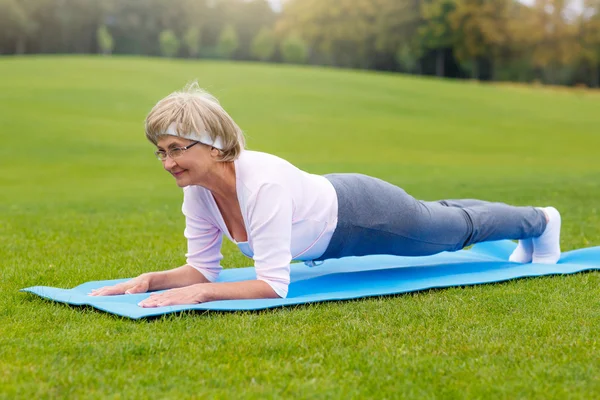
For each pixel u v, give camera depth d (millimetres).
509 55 60500
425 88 36812
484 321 3328
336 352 2826
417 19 65688
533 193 10562
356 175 4074
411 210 4078
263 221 3652
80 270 4797
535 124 28906
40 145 19812
